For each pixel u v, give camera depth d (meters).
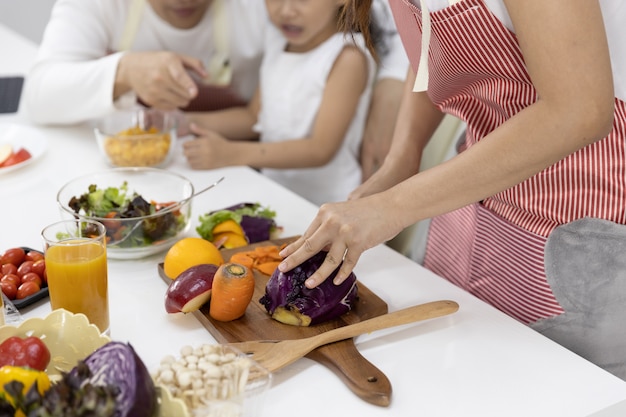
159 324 1.14
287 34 1.99
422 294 1.24
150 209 1.31
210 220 1.36
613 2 1.08
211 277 1.13
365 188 1.38
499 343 1.10
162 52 1.83
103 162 1.77
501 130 0.99
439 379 1.02
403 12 1.19
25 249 1.28
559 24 0.88
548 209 1.22
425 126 1.44
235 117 2.17
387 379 0.98
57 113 1.94
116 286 1.24
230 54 2.20
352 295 1.14
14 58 2.50
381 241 1.08
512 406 0.97
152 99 1.84
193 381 0.85
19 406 0.76
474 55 1.12
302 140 1.98
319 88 2.01
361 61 1.97
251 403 0.89
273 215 1.44
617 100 1.13
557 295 1.23
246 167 1.79
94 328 0.94
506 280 1.31
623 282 1.19
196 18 2.13
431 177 1.04
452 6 1.08
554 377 1.03
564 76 0.90
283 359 1.01
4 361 0.89
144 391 0.79
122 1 2.04
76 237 1.11
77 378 0.79
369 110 2.11
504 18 1.06
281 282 1.11
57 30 2.00
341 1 1.26
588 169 1.17
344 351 1.04
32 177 1.67
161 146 1.72
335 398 0.98
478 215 1.34
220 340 1.09
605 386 1.01
